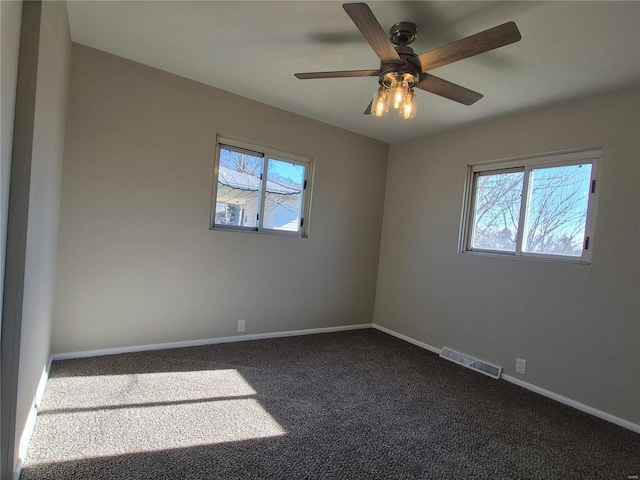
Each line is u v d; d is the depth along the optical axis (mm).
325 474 1626
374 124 3727
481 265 3258
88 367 2510
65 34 2076
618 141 2432
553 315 2721
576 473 1776
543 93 2619
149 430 1850
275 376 2689
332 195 3967
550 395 2688
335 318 4113
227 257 3301
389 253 4281
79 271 2627
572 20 1783
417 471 1703
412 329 3895
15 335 1279
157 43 2420
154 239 2910
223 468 1605
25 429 1554
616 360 2373
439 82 1969
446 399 2520
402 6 1783
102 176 2666
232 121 3217
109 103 2658
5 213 1203
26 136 1266
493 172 3324
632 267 2330
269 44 2312
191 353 2975
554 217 2830
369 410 2273
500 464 1809
